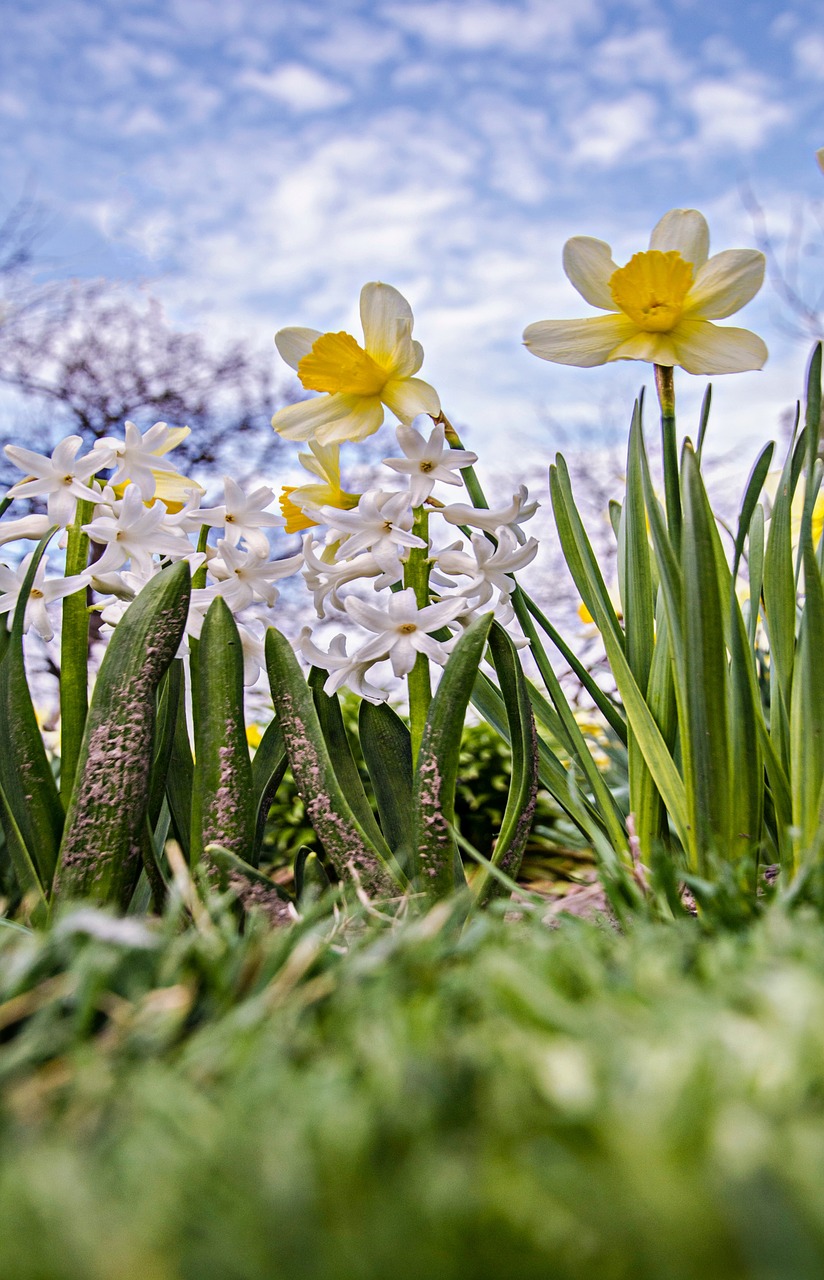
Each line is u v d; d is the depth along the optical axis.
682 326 0.35
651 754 0.34
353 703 0.93
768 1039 0.12
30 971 0.19
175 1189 0.10
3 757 0.34
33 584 0.36
